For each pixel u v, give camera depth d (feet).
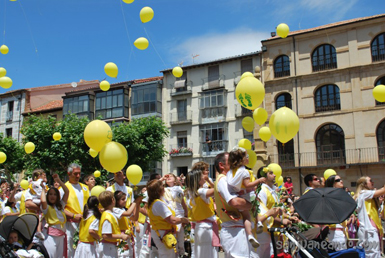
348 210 17.35
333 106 84.99
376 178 78.33
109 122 112.06
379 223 24.66
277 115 20.65
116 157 21.02
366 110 80.79
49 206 23.50
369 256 23.75
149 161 85.51
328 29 85.61
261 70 96.37
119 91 112.78
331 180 25.70
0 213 29.12
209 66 105.81
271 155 88.53
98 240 21.33
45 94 134.72
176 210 23.45
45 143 78.07
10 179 99.35
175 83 108.47
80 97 116.16
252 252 19.08
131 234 25.17
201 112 104.63
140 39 27.68
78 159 77.05
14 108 130.93
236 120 100.01
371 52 82.23
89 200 22.25
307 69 87.92
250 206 15.79
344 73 83.82
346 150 81.71
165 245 19.93
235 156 15.99
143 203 27.94
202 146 103.09
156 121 87.81
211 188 20.20
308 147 85.61
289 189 38.70
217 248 20.31
